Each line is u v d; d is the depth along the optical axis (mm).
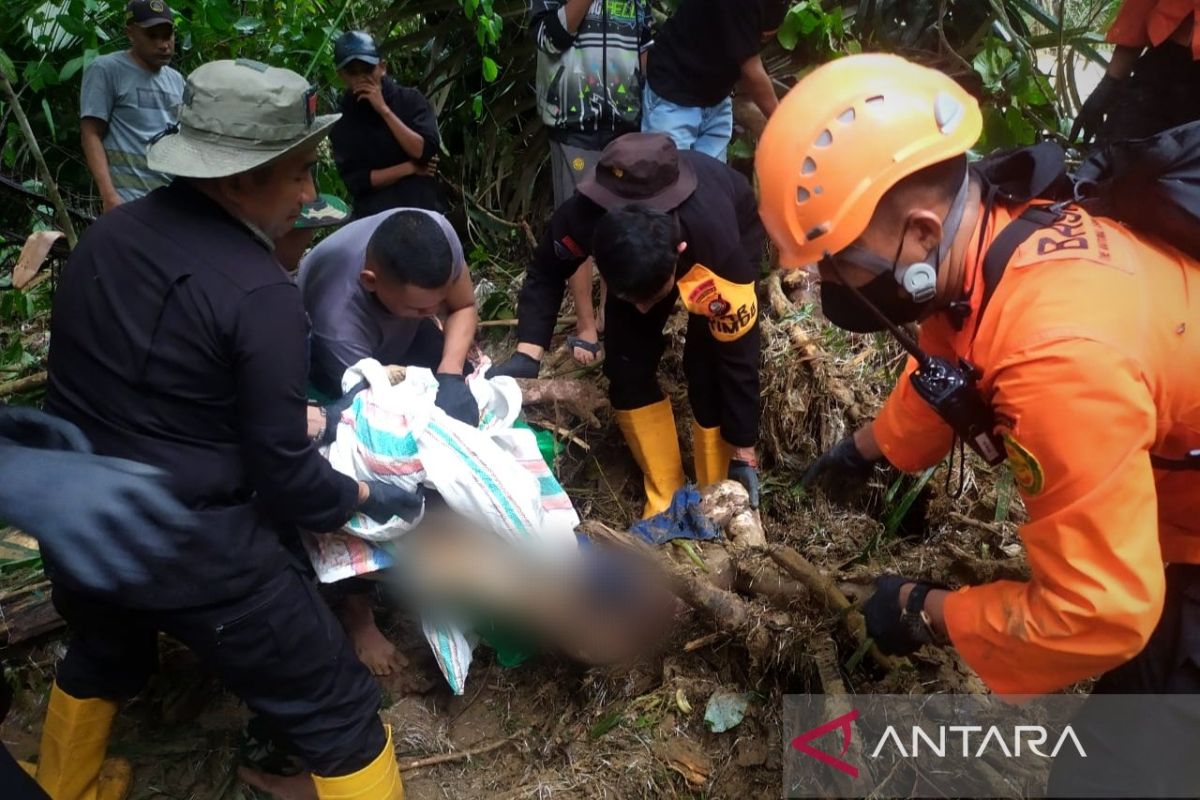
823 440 2693
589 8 3049
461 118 4270
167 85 3809
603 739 2115
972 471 2525
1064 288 1145
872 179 1188
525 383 2803
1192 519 1316
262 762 2105
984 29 3584
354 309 2178
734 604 2088
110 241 1625
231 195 1642
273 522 1791
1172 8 2799
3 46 4758
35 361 3553
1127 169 1199
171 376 1606
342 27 4574
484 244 4121
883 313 1314
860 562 2389
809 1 3477
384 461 1943
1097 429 1095
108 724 1996
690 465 2812
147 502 1506
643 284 1966
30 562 2486
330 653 1814
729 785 2018
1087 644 1160
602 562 2113
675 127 2922
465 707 2330
